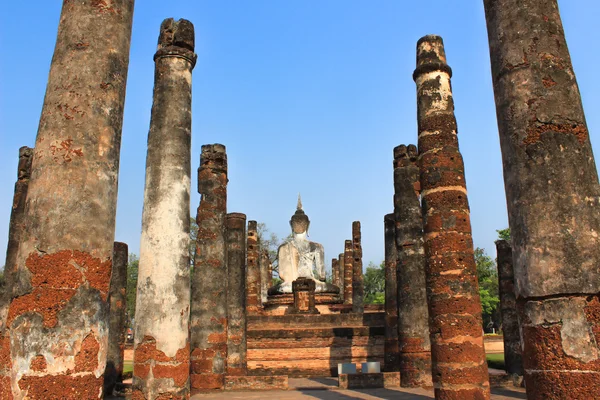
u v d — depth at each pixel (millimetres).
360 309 28203
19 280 5996
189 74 12281
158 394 10195
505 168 6250
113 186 6676
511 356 16703
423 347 15305
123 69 7129
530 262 5676
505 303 17219
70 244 6090
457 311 10680
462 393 10250
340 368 18031
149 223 11031
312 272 30422
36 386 5652
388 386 15797
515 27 6434
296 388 15914
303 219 31859
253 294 26562
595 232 5547
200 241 16719
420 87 12430
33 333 5781
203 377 15562
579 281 5367
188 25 12477
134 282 44375
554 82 6109
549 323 5449
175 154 11461
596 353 5191
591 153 5945
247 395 14336
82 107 6586
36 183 6305
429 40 12578
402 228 16422
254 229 27359
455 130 12078
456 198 11422
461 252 11070
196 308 16188
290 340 20719
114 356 16000
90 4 7043
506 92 6340
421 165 12016
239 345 18250
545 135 5914
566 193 5668
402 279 15992
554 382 5312
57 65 6789
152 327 10477
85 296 6055
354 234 29766
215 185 17172
